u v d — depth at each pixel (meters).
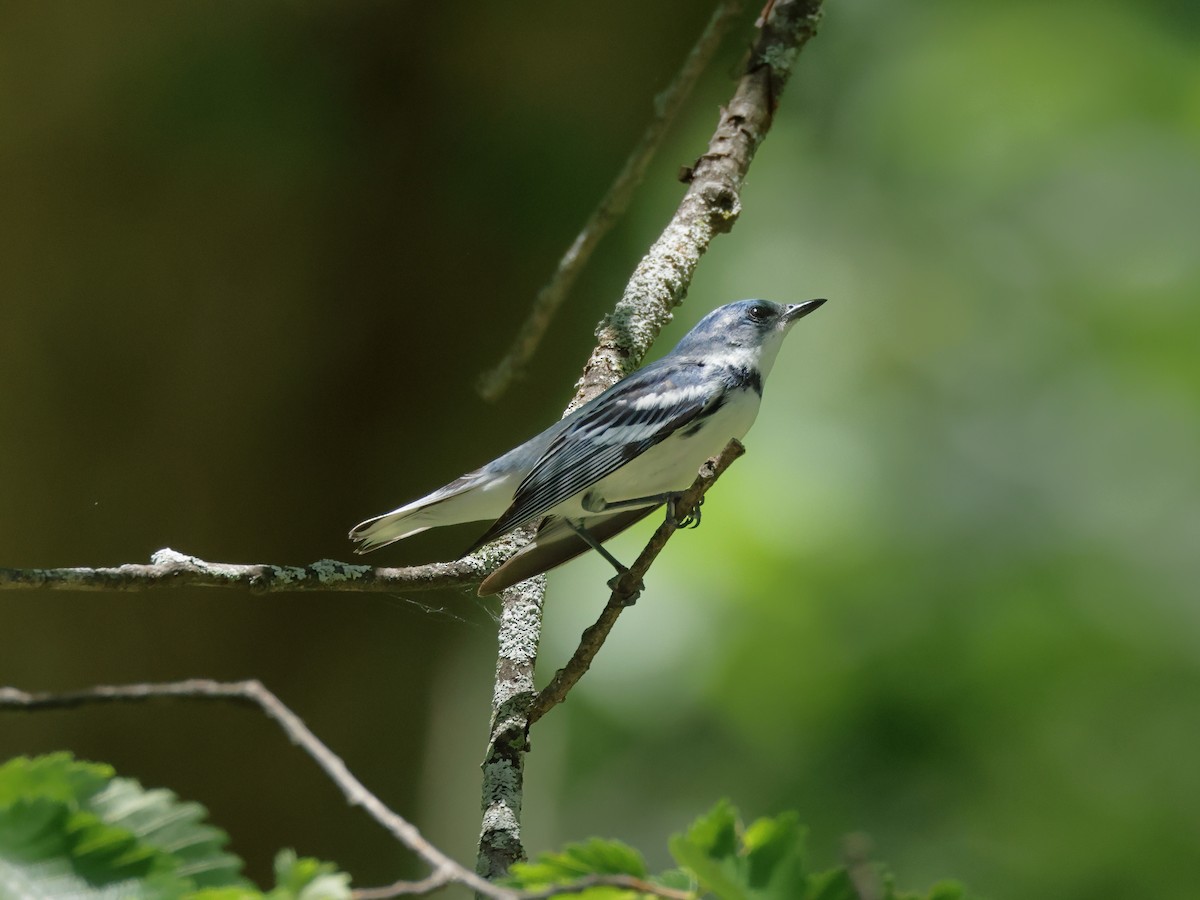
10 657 10.16
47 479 10.39
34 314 10.31
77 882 3.22
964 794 12.98
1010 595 14.39
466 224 11.44
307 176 10.73
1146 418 16.38
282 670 10.80
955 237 18.00
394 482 11.47
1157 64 17.03
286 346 11.02
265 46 10.33
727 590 14.08
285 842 10.70
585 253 8.50
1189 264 17.17
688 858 3.40
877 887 3.37
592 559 14.61
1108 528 15.50
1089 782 13.12
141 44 9.95
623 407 8.17
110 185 10.35
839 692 13.61
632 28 11.28
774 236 17.94
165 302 10.59
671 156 13.46
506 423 12.01
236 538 10.94
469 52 10.90
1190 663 13.80
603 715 14.17
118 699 3.67
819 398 16.67
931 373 17.22
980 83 17.42
